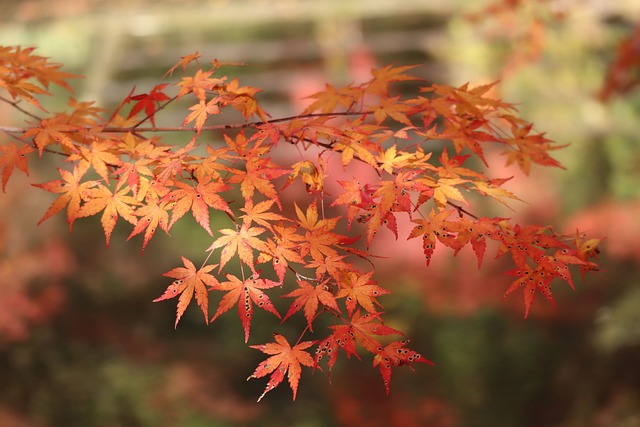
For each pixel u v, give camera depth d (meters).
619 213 11.55
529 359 9.78
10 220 10.54
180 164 2.22
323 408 9.71
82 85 13.00
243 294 2.18
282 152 10.79
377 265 11.76
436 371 10.02
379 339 10.42
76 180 2.24
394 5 14.98
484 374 9.79
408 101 2.53
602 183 12.75
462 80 13.59
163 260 11.41
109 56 13.65
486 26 13.43
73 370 9.70
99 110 2.68
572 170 12.94
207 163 2.26
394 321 10.73
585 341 9.41
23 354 9.68
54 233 10.79
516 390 9.51
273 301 10.87
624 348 8.68
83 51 13.69
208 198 2.17
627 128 12.99
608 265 10.80
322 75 14.05
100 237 11.32
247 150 2.33
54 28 13.96
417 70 14.09
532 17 6.84
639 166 12.59
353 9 14.91
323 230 2.28
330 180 11.40
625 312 9.08
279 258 2.21
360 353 10.45
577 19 12.73
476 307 10.89
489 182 2.31
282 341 2.22
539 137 2.54
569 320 10.23
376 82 2.57
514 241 2.23
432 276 11.51
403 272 11.66
